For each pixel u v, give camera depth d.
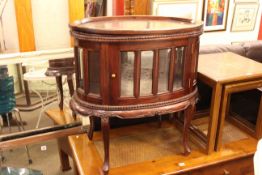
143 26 1.29
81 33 1.16
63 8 1.62
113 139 1.68
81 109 1.26
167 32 1.16
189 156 1.52
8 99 1.69
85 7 1.72
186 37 1.23
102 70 1.17
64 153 1.98
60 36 1.67
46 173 1.98
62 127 1.82
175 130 1.79
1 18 1.54
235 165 1.58
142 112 1.25
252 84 1.47
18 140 1.75
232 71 1.49
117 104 1.23
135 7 1.88
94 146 1.61
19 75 1.66
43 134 1.80
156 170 1.41
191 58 1.30
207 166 1.47
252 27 2.59
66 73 1.74
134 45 1.15
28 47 1.61
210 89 1.92
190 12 2.09
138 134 1.74
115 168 1.42
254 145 1.64
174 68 1.26
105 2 1.78
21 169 1.61
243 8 2.46
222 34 2.47
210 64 1.61
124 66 1.20
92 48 1.16
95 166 1.43
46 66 1.69
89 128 1.69
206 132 1.71
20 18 1.54
